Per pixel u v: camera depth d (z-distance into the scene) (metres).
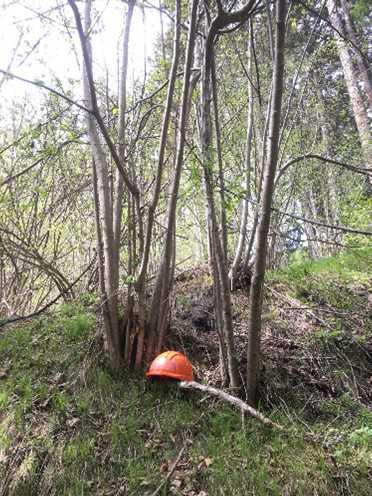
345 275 5.16
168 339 3.75
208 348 3.79
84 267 5.28
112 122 4.07
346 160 8.90
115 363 3.36
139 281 3.27
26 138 4.24
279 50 2.39
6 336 3.90
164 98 4.23
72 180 4.91
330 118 9.76
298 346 3.87
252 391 3.12
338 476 2.65
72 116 4.44
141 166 4.32
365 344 4.05
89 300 4.14
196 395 3.23
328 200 9.37
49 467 2.74
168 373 3.06
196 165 3.23
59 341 3.66
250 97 4.64
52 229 4.88
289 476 2.65
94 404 3.10
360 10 6.59
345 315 4.39
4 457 2.83
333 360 3.80
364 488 2.58
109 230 3.34
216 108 3.15
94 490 2.63
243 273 4.75
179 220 6.00
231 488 2.58
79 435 2.89
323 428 3.05
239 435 2.88
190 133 4.49
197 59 4.05
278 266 6.25
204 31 3.56
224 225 3.12
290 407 3.23
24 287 5.06
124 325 3.46
